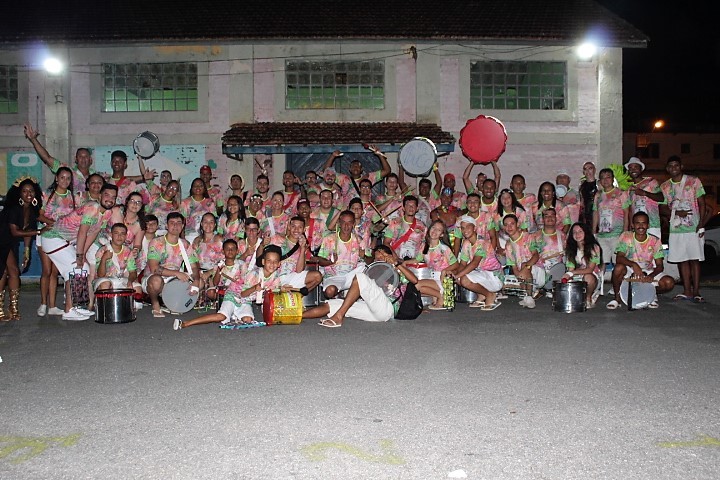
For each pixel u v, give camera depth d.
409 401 5.17
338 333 7.99
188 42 15.66
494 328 8.27
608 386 5.56
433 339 7.57
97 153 16.17
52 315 9.54
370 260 10.23
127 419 4.77
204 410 4.96
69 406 5.08
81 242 9.06
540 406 5.03
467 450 4.18
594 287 10.11
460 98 15.98
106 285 9.06
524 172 16.12
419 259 10.02
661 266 9.79
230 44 15.87
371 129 15.60
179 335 7.91
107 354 6.86
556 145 16.11
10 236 8.84
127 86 16.19
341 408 5.00
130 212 9.44
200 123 16.09
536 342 7.37
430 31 15.77
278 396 5.31
